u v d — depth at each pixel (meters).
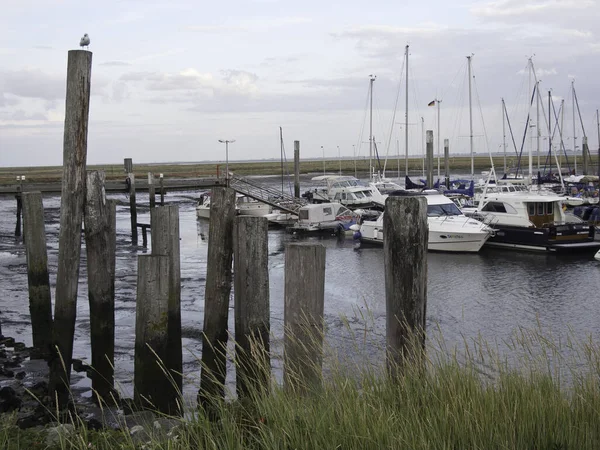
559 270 20.62
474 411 4.88
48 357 9.96
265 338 7.62
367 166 125.00
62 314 9.14
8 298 16.27
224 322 8.72
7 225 36.94
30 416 7.21
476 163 128.25
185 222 39.62
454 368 5.64
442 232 24.70
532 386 5.32
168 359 9.13
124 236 33.03
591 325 13.59
